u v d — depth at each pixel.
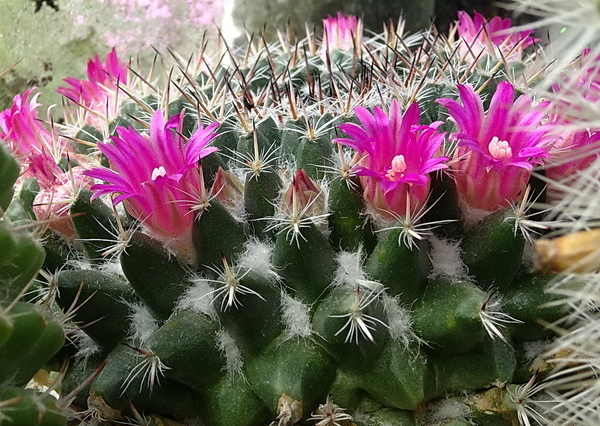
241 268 0.09
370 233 0.09
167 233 0.09
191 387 0.09
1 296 0.08
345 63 0.15
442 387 0.09
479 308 0.08
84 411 0.09
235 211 0.10
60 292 0.09
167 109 0.12
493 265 0.09
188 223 0.09
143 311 0.10
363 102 0.11
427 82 0.12
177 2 0.18
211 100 0.13
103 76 0.15
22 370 0.08
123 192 0.09
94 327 0.09
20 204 0.11
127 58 0.18
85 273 0.09
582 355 0.09
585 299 0.08
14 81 0.16
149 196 0.09
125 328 0.10
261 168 0.09
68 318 0.09
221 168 0.10
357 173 0.08
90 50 0.17
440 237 0.09
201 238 0.09
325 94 0.13
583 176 0.08
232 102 0.12
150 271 0.09
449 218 0.09
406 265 0.09
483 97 0.12
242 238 0.09
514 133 0.09
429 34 0.15
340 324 0.08
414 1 0.19
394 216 0.09
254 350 0.09
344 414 0.09
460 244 0.09
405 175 0.09
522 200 0.09
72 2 0.16
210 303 0.09
